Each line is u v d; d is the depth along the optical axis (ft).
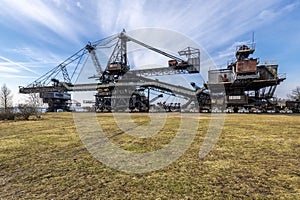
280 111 71.72
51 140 18.11
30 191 7.50
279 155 12.45
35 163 11.09
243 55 70.95
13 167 10.40
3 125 32.63
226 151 13.57
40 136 20.47
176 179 8.64
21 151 13.89
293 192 7.25
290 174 9.14
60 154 13.05
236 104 72.13
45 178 8.84
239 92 74.38
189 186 7.86
